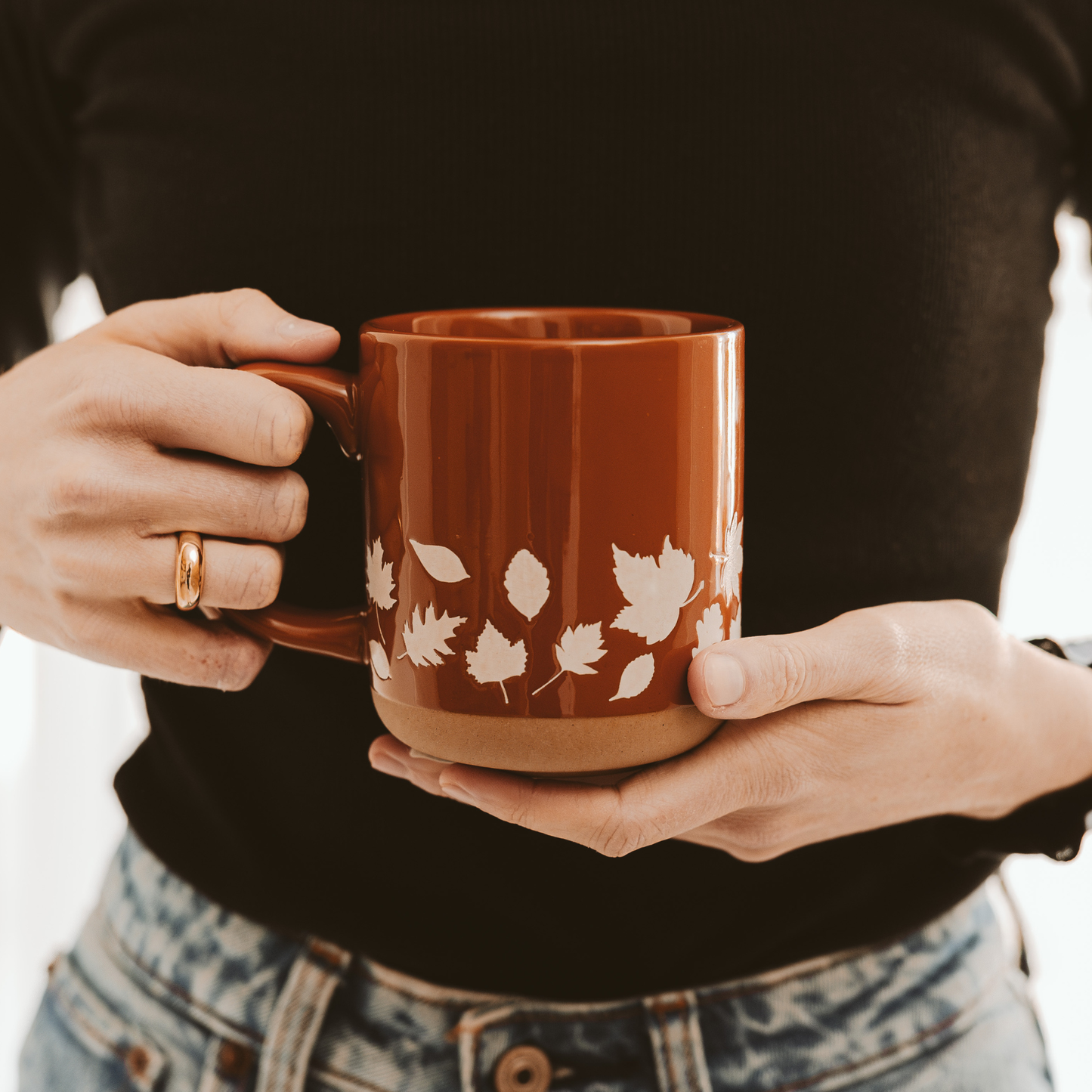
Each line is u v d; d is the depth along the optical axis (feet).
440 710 1.35
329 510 1.63
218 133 1.63
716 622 1.37
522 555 1.31
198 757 1.70
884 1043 1.69
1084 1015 3.34
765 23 1.56
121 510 1.36
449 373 1.29
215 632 1.44
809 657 1.39
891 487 1.64
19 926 3.69
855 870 1.66
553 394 1.28
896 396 1.62
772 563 1.63
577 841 1.40
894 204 1.59
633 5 1.55
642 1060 1.66
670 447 1.31
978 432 1.69
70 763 3.63
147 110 1.67
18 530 1.41
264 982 1.69
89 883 3.71
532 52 1.55
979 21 1.61
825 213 1.58
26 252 1.90
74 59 1.74
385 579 1.36
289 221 1.61
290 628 1.42
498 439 1.29
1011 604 3.38
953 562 1.69
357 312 1.61
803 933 1.68
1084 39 1.70
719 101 1.57
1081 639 1.83
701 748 1.42
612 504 1.30
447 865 1.63
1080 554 3.29
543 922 1.64
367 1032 1.67
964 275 1.63
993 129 1.65
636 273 1.59
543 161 1.57
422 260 1.59
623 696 1.34
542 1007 1.66
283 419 1.34
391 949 1.66
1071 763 1.63
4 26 1.76
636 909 1.64
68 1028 1.80
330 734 1.64
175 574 1.38
